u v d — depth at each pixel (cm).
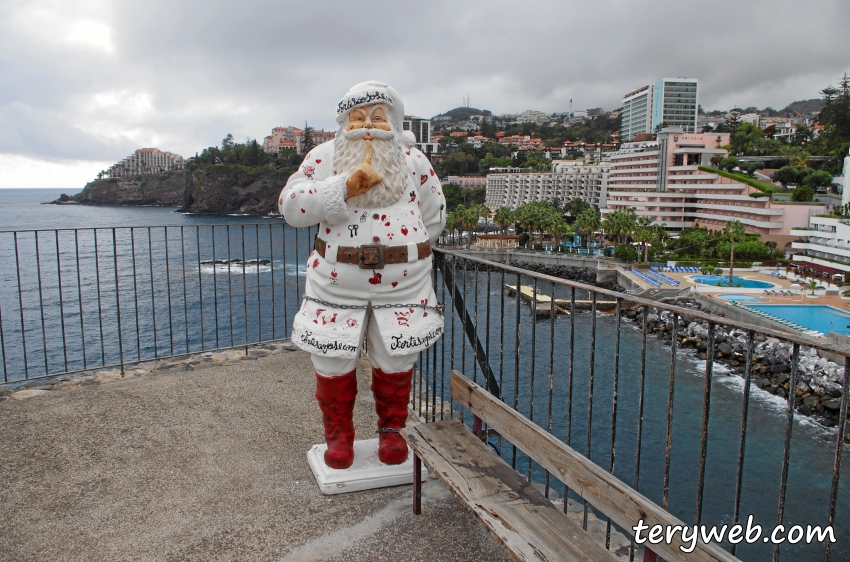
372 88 295
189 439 388
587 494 224
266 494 323
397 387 328
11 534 285
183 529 290
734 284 5331
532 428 257
